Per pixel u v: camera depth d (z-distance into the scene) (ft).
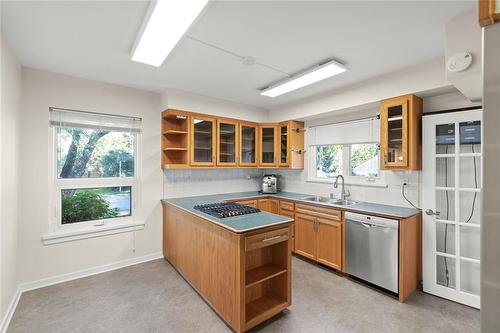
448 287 7.97
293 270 10.10
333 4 5.17
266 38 6.55
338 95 10.62
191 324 6.70
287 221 7.14
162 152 11.52
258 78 9.54
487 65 2.11
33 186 8.54
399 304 7.65
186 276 9.05
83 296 8.04
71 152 9.52
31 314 7.06
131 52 7.08
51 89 8.87
